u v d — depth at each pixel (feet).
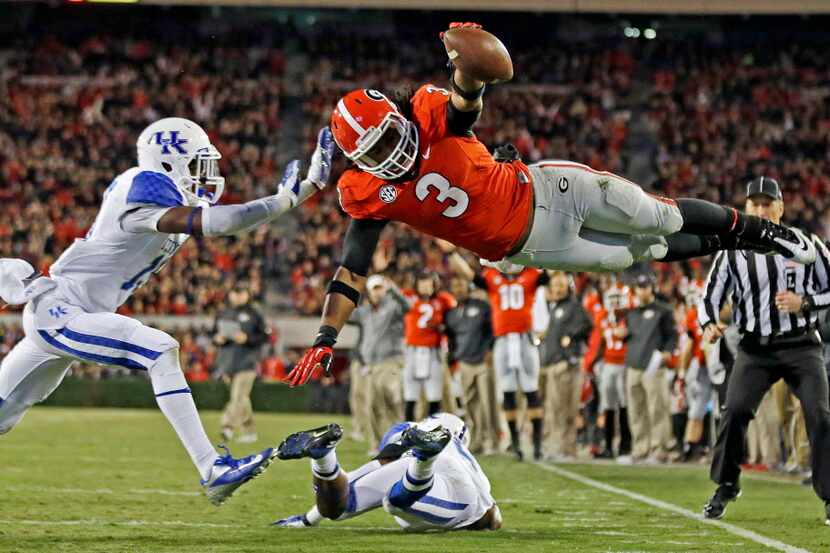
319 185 21.11
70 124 116.06
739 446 27.02
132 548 20.35
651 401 48.62
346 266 20.77
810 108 117.08
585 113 118.62
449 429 23.53
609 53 124.36
